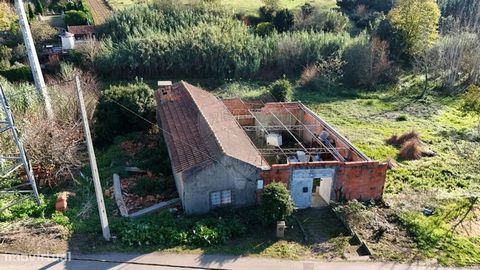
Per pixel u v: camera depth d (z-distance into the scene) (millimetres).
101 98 33438
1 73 43062
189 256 19031
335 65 48344
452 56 48062
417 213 23219
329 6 69812
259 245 20141
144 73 49125
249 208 22578
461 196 25312
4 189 24062
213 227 20641
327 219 22781
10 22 54125
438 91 48750
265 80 50969
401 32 53875
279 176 22422
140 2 64562
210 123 25188
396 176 28000
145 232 20172
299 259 19250
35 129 26844
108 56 47281
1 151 25594
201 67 49938
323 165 22750
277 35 53938
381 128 37688
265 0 63812
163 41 49219
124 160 29359
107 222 19672
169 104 30969
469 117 39688
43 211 22062
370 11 67875
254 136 32500
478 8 58688
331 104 44094
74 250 19172
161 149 29453
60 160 26375
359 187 23688
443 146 33594
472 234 21547
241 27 54344
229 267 18406
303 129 32000
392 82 50531
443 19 58000
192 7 58906
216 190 21812
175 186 25422
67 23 56000
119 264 18359
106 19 55219
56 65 45688
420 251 20141
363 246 20328
